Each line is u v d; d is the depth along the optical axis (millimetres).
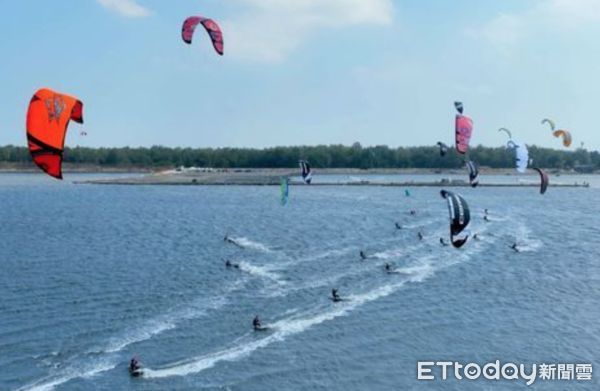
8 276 105250
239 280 102938
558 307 89000
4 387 60844
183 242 143500
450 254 127625
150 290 95938
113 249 133750
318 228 167125
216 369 65188
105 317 81875
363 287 98312
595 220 191250
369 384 62125
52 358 67938
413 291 96312
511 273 110250
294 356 68750
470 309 87125
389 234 155750
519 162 91062
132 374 63656
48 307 86438
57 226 172250
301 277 105250
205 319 81250
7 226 171625
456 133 67188
